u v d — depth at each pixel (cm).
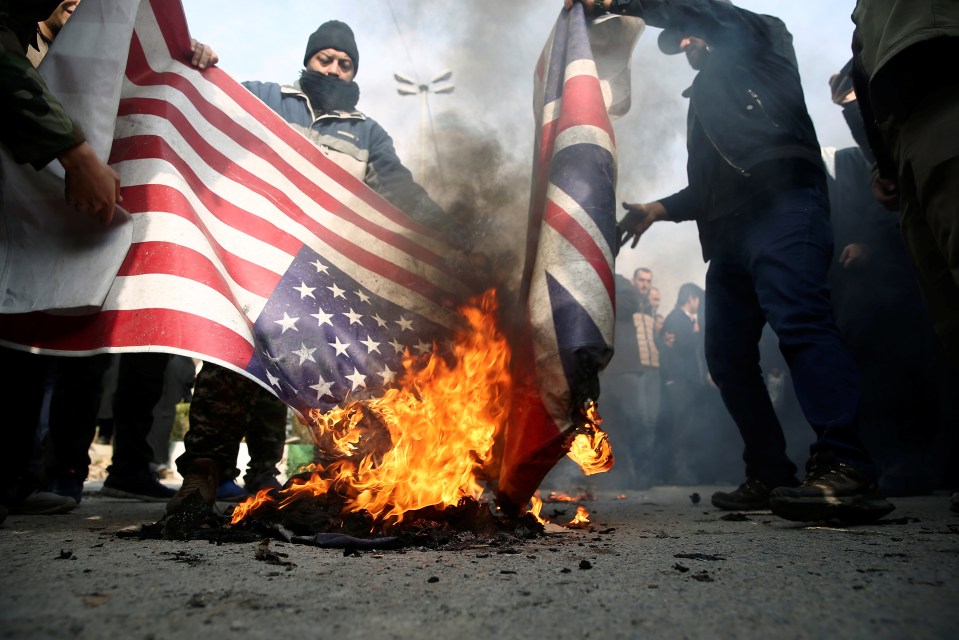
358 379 247
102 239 217
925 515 276
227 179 270
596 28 282
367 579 142
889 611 114
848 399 245
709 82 307
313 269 266
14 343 208
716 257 334
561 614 115
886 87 193
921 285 228
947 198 182
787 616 112
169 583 135
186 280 214
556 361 194
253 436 384
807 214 277
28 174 216
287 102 349
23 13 221
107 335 207
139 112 252
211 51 288
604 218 212
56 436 365
